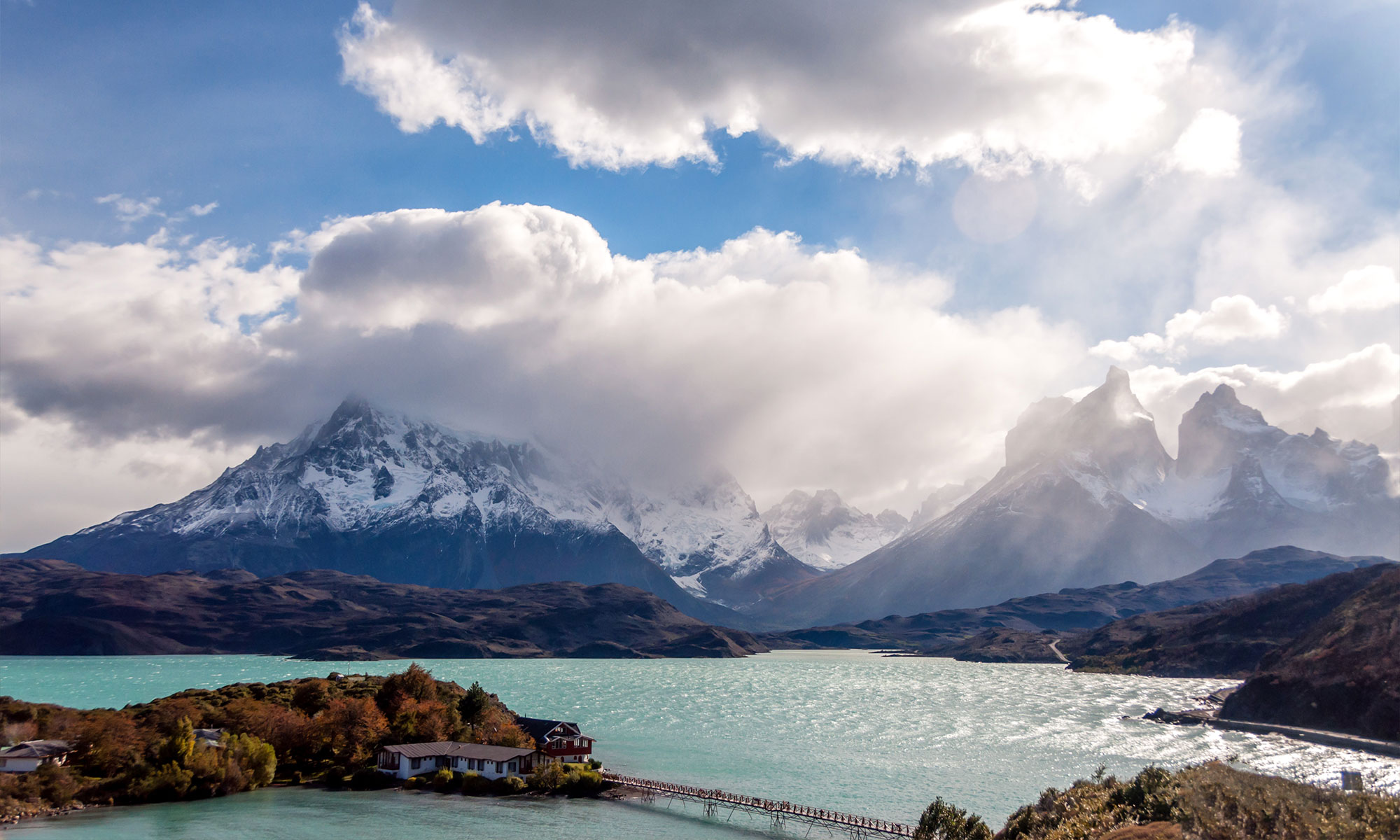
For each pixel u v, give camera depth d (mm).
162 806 137000
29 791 133375
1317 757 185875
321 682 196750
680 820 133375
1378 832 58531
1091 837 73625
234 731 165500
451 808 139000
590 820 133125
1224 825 64625
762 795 152500
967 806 143875
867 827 124438
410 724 173250
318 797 146500
